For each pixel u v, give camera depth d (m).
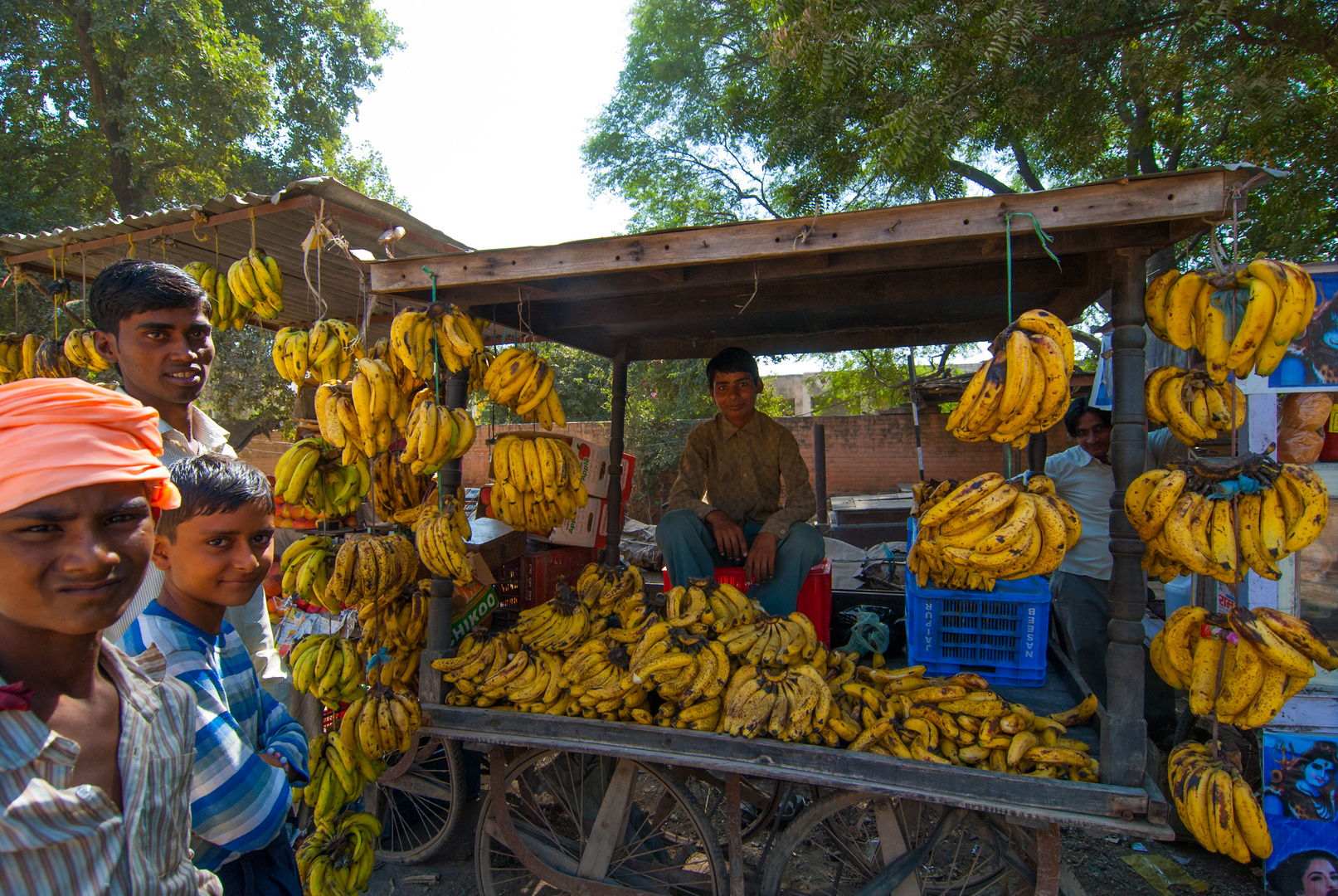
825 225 2.39
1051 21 7.32
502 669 2.94
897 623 4.26
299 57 14.70
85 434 1.11
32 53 11.38
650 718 2.79
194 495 1.69
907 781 2.36
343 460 3.08
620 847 3.07
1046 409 2.15
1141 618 2.28
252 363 9.70
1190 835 3.74
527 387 3.02
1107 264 3.05
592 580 3.85
